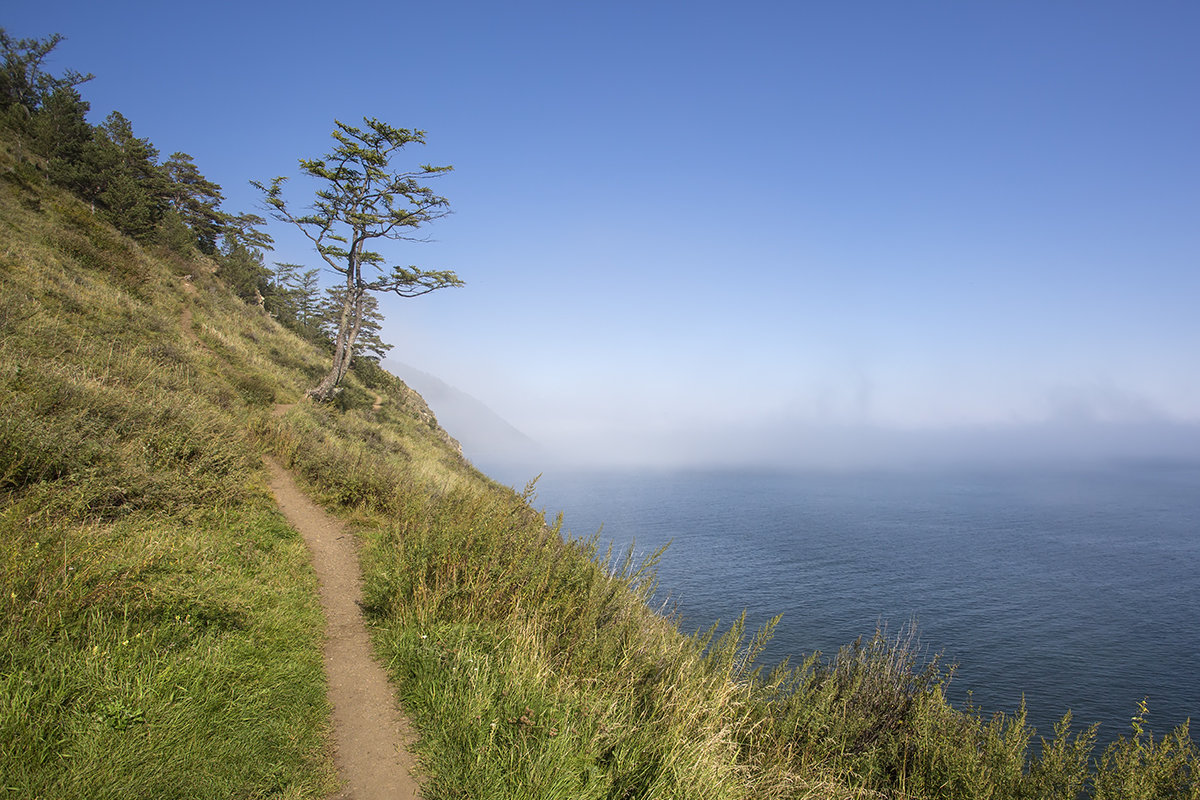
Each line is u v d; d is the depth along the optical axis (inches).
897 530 4195.4
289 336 1524.4
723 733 194.9
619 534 3009.4
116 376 446.6
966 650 1423.5
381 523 457.4
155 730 146.8
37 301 517.7
